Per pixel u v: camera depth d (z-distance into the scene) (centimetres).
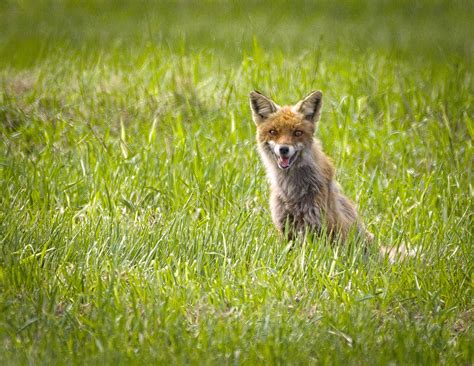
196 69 1698
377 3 3164
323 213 1152
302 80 1677
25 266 985
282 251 1073
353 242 1082
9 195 1202
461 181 1319
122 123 1441
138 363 804
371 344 858
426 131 1532
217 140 1467
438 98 1631
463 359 851
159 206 1235
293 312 920
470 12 2927
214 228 1102
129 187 1258
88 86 1681
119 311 895
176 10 2938
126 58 1931
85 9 2947
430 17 2847
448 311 941
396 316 941
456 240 1127
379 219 1230
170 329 865
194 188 1252
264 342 851
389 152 1457
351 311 921
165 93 1659
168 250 1074
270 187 1225
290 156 1141
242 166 1361
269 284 972
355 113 1608
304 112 1202
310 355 855
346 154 1420
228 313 900
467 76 1845
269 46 2158
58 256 1045
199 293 948
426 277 1016
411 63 1994
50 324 877
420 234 1115
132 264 1052
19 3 3088
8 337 859
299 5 3125
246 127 1547
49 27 2491
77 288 962
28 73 1791
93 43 2138
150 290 951
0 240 1055
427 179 1306
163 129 1527
